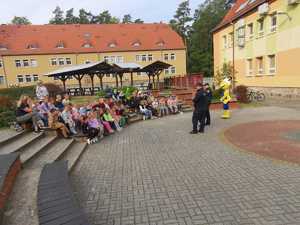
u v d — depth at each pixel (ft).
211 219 13.79
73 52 156.25
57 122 31.32
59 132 31.48
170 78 100.42
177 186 18.13
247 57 87.97
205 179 19.08
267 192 16.47
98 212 15.16
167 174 20.54
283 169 20.18
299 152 24.20
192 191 17.21
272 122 39.70
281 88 71.46
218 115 49.98
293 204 14.85
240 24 88.28
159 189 17.81
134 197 16.83
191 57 206.90
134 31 173.17
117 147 30.04
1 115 35.19
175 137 33.47
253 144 27.81
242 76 92.27
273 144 27.35
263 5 73.36
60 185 15.23
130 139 33.91
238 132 34.12
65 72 78.23
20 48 152.87
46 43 158.10
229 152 25.49
